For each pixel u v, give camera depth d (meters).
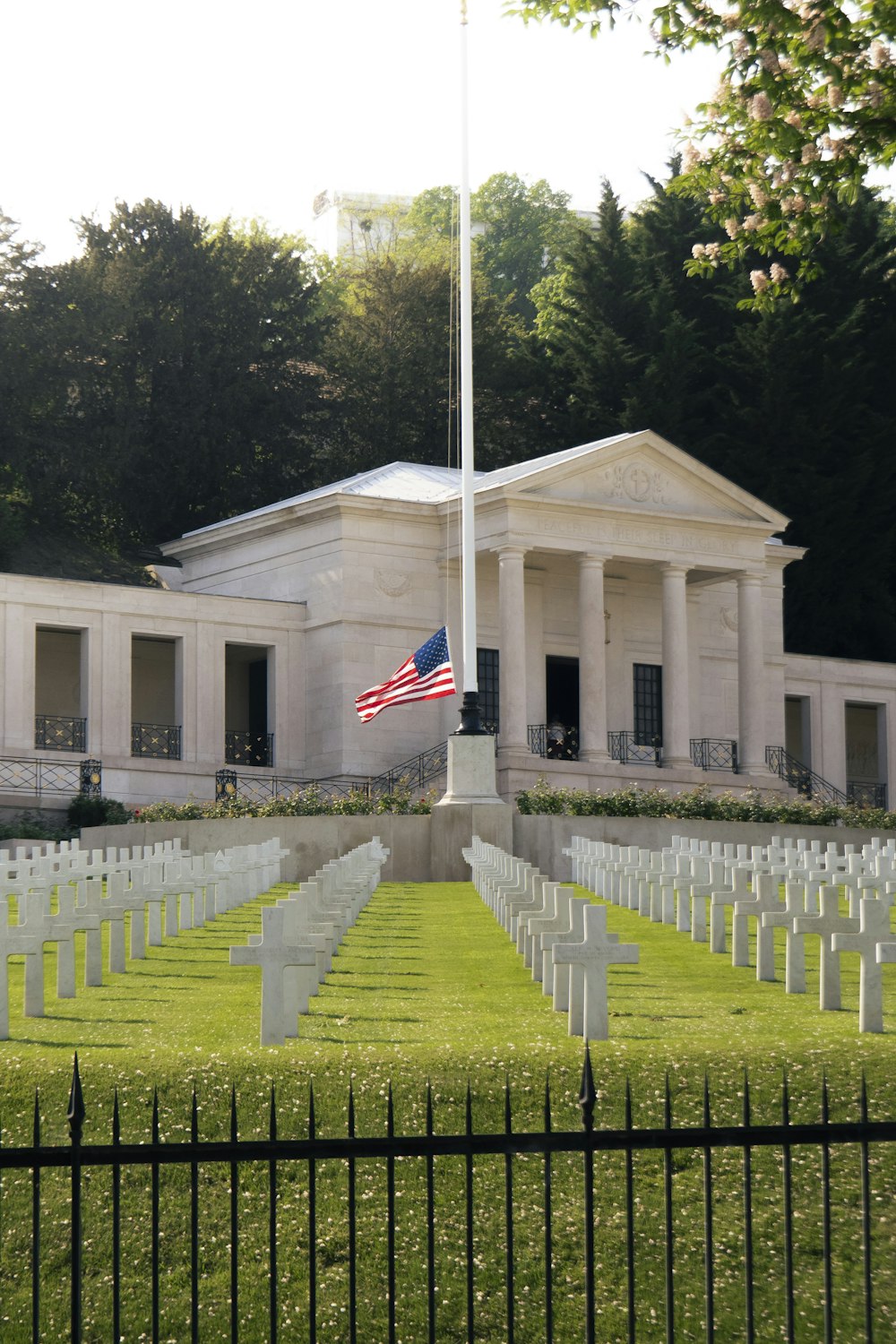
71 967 21.44
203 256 88.69
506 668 63.00
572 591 70.50
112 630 63.09
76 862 31.58
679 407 85.44
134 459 84.62
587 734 64.81
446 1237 14.70
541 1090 16.25
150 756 64.19
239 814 49.56
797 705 80.31
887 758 78.31
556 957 17.67
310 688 66.44
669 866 31.30
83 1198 15.12
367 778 64.50
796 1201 14.97
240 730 72.06
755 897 25.30
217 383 87.88
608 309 89.94
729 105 25.28
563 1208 15.02
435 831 45.00
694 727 72.62
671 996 21.33
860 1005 19.06
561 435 90.19
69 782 60.72
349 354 93.50
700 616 73.50
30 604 61.31
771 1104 16.11
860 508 86.00
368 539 65.81
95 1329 13.85
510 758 61.91
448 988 21.94
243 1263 14.45
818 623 87.12
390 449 92.69
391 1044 17.47
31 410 82.94
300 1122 15.90
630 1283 10.30
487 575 68.56
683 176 26.30
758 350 84.56
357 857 34.09
